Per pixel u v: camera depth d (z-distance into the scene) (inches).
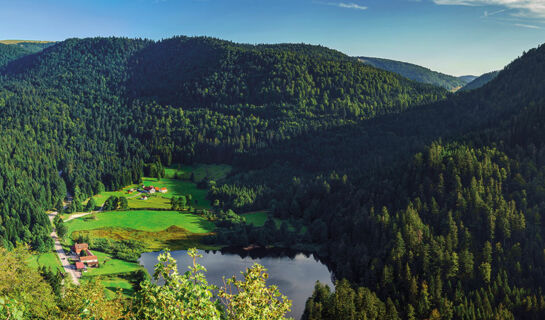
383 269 4729.3
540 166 5605.3
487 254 4628.4
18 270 2615.7
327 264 5964.6
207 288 1039.6
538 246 4601.4
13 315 753.0
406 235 5088.6
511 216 4953.3
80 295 2390.5
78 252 5866.1
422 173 6353.3
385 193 6407.5
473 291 4291.3
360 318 3841.0
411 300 4313.5
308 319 4020.7
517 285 4318.4
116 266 5497.1
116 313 1892.2
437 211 5438.0
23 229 6402.6
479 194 5413.4
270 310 1165.1
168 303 985.5
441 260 4645.7
